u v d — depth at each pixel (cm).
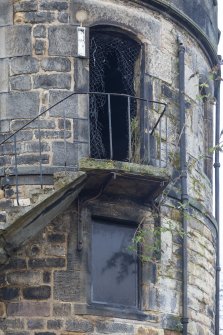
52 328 2241
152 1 2475
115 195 2336
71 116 2342
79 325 2253
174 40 2523
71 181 2200
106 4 2422
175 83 2506
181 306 2403
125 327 2295
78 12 2397
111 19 2420
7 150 2328
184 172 2464
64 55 2370
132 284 2342
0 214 2300
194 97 2567
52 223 2288
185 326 2388
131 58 2472
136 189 2322
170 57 2506
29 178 2308
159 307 2358
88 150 2336
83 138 2339
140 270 2356
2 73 2369
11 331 2238
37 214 2188
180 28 2545
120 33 2439
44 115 2338
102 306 2288
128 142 2422
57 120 2338
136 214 2358
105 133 2491
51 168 2308
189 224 2480
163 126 2450
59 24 2383
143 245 2362
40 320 2242
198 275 2489
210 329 2530
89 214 2308
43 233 2280
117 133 2489
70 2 2397
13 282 2261
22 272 2264
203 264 2519
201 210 2534
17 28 2380
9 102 2352
